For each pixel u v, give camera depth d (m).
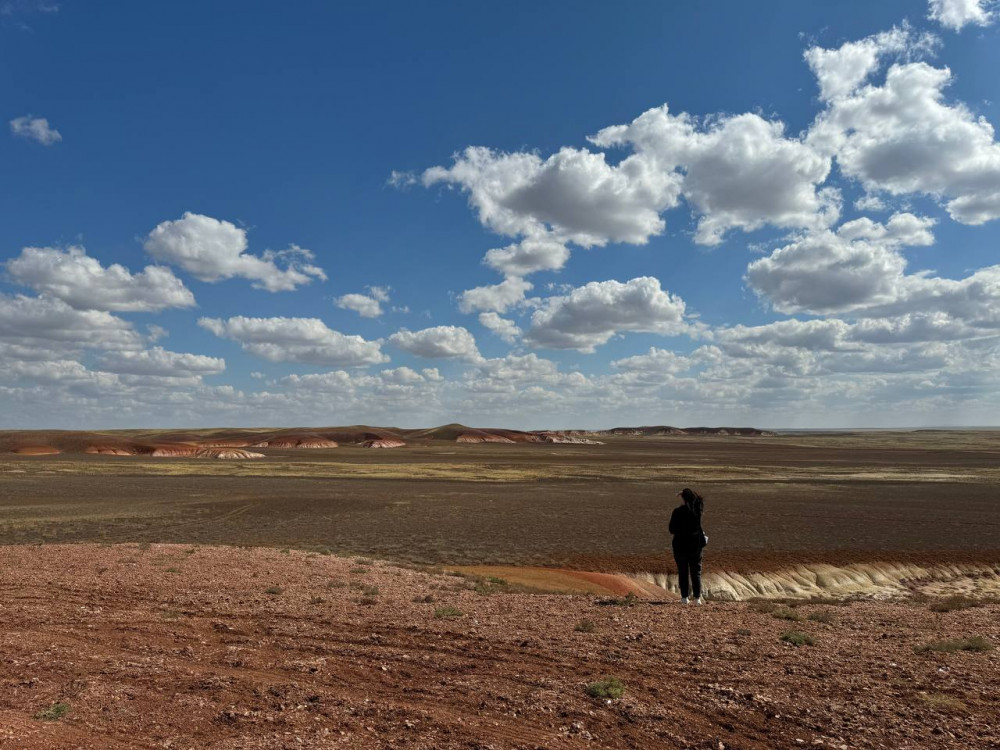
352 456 151.88
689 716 6.56
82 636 9.77
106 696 7.09
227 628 10.25
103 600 12.42
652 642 9.20
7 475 79.31
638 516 44.59
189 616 11.12
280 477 81.44
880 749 5.78
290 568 16.52
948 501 55.44
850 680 7.49
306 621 10.69
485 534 35.78
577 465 114.38
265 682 7.59
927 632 9.80
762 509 49.34
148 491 60.81
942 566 30.27
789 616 10.95
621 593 21.06
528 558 29.16
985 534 37.53
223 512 45.31
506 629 10.09
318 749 5.79
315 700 7.01
